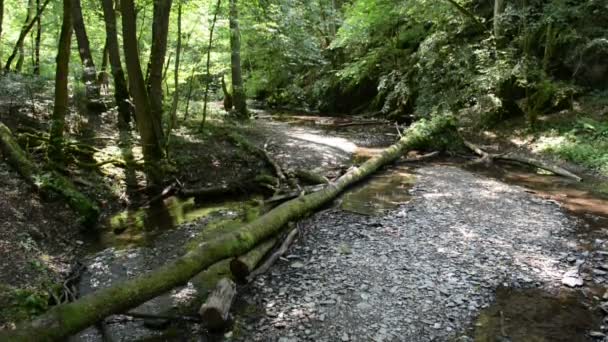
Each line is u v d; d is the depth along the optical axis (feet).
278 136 52.85
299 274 20.62
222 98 87.66
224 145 43.52
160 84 35.50
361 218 27.71
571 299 18.19
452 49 55.77
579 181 34.60
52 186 27.84
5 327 15.89
